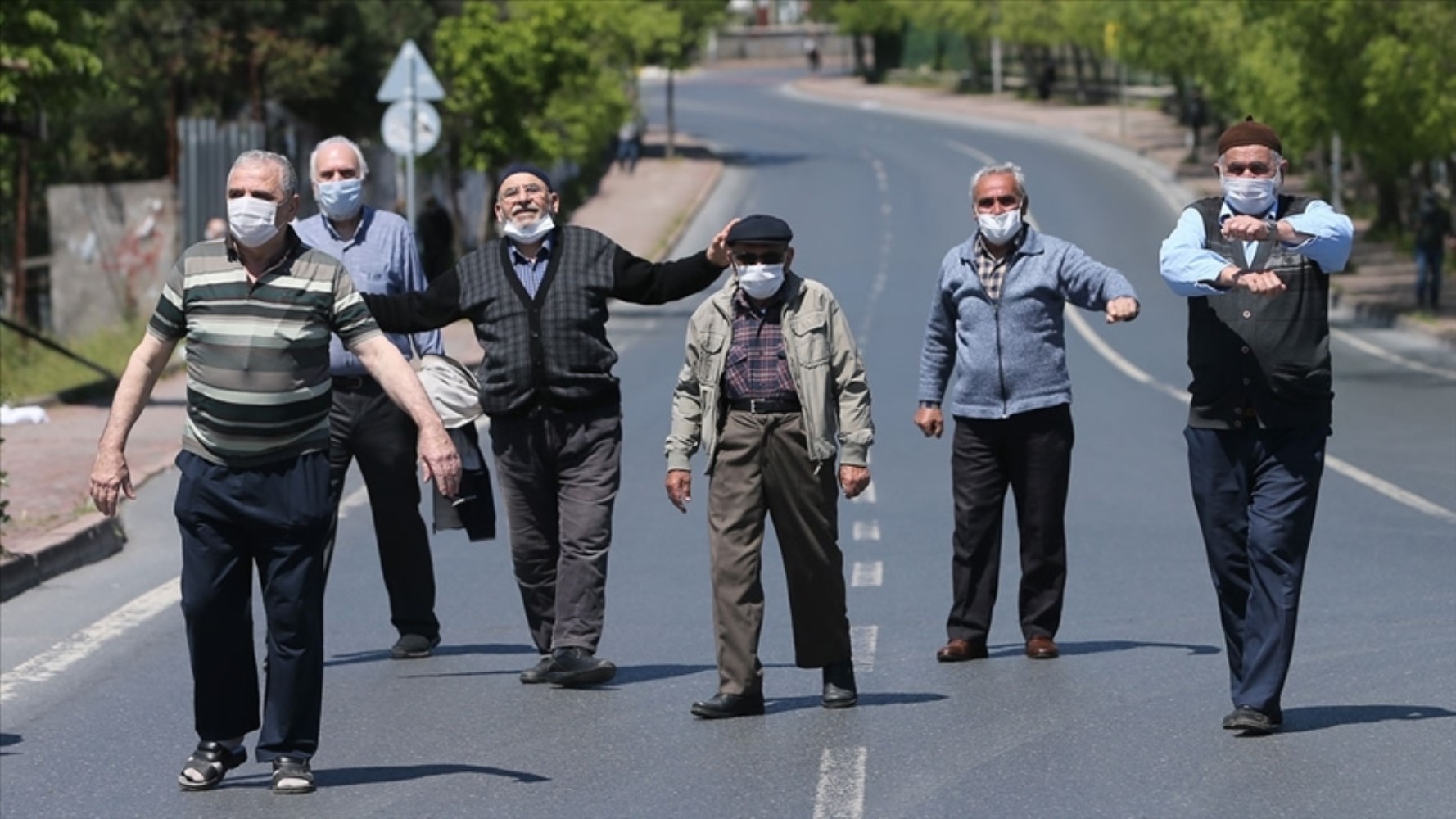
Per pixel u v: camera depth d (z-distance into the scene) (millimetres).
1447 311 110688
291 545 23234
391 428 31047
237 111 135500
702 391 27328
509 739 26125
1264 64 123375
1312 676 28719
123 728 27203
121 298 105562
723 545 27078
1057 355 30234
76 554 41188
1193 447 25625
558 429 28969
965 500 30359
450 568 40000
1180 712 26703
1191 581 36875
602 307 28984
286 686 23469
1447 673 28750
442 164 134125
